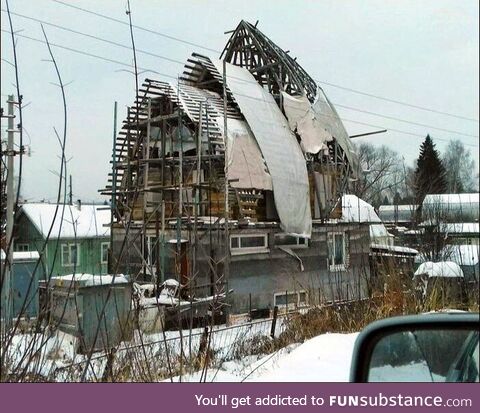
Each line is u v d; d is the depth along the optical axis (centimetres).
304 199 2014
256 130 1941
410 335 314
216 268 1589
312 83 2456
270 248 1877
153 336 956
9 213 705
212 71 2083
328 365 690
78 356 764
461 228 3097
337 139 2336
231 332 1192
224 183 1672
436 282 1226
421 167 5884
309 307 1207
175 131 1955
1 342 501
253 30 2356
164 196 1870
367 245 2316
